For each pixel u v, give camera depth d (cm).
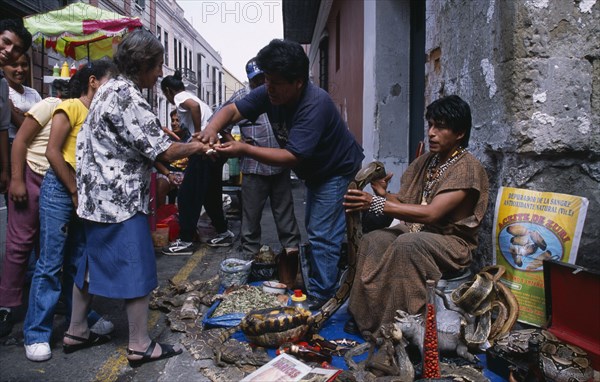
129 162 266
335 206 337
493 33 329
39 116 318
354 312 300
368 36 693
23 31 347
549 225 293
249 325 281
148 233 277
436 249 280
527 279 298
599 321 249
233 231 667
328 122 314
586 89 305
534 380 230
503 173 325
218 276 414
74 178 289
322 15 1317
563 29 302
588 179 310
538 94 303
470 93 369
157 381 260
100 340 309
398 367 239
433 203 290
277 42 289
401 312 265
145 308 278
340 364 265
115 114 256
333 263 345
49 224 290
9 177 353
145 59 265
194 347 292
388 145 650
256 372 234
